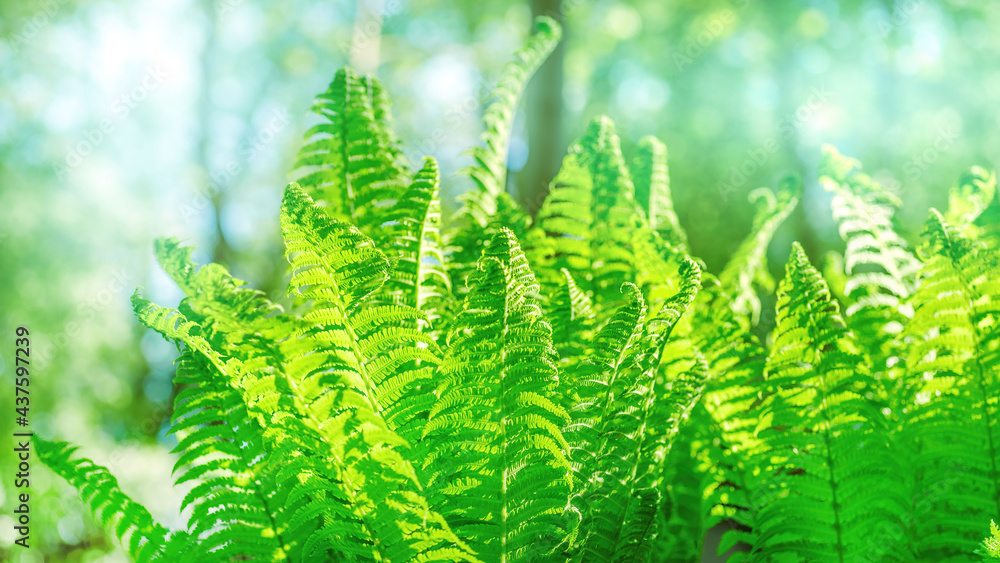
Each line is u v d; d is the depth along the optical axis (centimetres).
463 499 199
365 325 196
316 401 191
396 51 1925
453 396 196
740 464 227
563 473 198
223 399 206
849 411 212
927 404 215
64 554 787
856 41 2105
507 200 237
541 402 195
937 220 217
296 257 195
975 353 213
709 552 273
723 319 234
